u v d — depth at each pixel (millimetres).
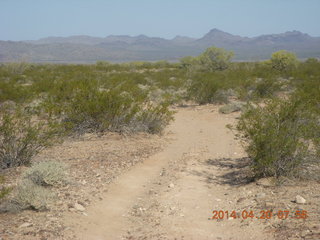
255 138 6895
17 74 31500
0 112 10070
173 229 5051
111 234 4891
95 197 6219
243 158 9086
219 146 10609
